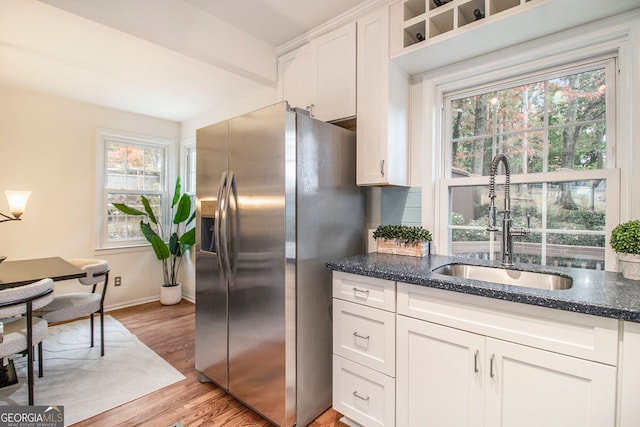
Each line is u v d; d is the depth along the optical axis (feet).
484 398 4.06
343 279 5.62
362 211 7.28
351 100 6.77
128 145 12.94
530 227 5.83
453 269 5.74
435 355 4.50
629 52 4.77
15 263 8.50
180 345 9.16
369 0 6.45
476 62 6.10
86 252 11.76
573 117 5.45
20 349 5.93
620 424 3.24
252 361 5.95
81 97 11.12
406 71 6.73
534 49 5.49
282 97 8.35
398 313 4.88
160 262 13.78
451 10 5.45
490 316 4.01
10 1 5.86
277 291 5.52
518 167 6.01
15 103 10.28
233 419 5.93
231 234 6.29
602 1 4.44
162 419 5.91
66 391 6.75
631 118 4.75
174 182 14.16
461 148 6.70
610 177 4.99
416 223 6.97
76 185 11.53
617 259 4.75
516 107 6.04
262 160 5.73
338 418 6.00
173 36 6.30
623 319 3.12
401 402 4.85
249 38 7.73
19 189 10.36
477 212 6.48
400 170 6.62
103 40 7.32
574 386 3.48
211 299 6.81
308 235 5.83
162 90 10.47
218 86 10.08
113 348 8.91
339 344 5.67
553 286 4.89
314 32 7.53
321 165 6.12
